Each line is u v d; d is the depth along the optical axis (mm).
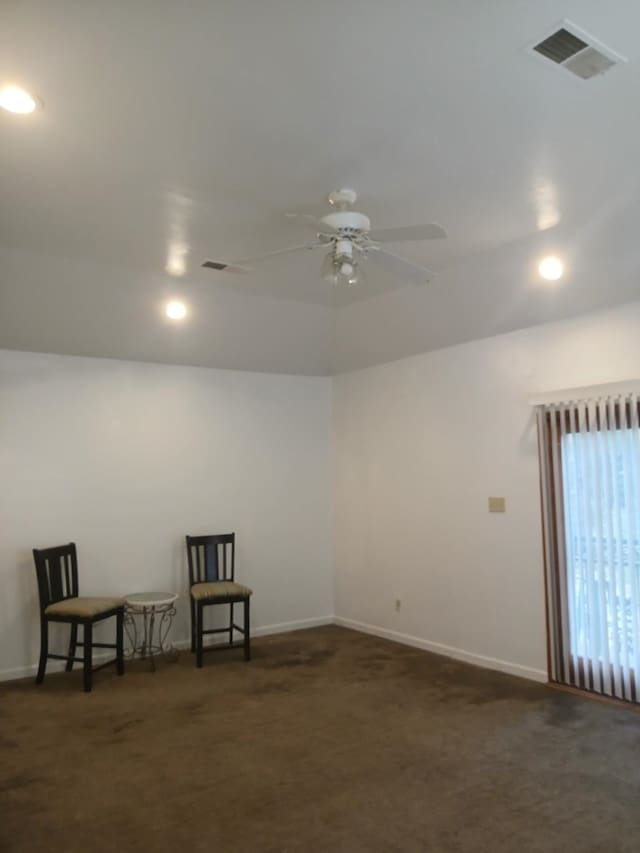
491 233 3490
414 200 3070
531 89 2164
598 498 3932
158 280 4234
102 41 1904
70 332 4637
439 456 5070
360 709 3848
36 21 1815
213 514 5535
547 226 3391
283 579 5887
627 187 2953
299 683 4344
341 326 5258
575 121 2385
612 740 3344
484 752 3227
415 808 2707
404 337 5109
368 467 5797
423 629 5164
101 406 5051
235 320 4918
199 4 1753
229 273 4148
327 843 2463
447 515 4973
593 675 3963
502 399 4594
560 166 2746
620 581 3812
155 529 5234
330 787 2895
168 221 3312
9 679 4504
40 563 4355
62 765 3137
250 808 2723
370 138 2490
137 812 2701
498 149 2592
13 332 4500
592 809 2684
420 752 3238
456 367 4965
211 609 5480
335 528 6172
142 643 5117
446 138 2494
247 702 3992
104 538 4992
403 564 5375
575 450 4090
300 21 1821
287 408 6023
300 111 2289
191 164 2695
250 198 3035
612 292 3840
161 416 5328
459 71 2059
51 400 4832
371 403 5789
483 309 4414
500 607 4539
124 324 4676
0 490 4586
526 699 3951
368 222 2846
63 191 2955
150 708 3900
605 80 2119
